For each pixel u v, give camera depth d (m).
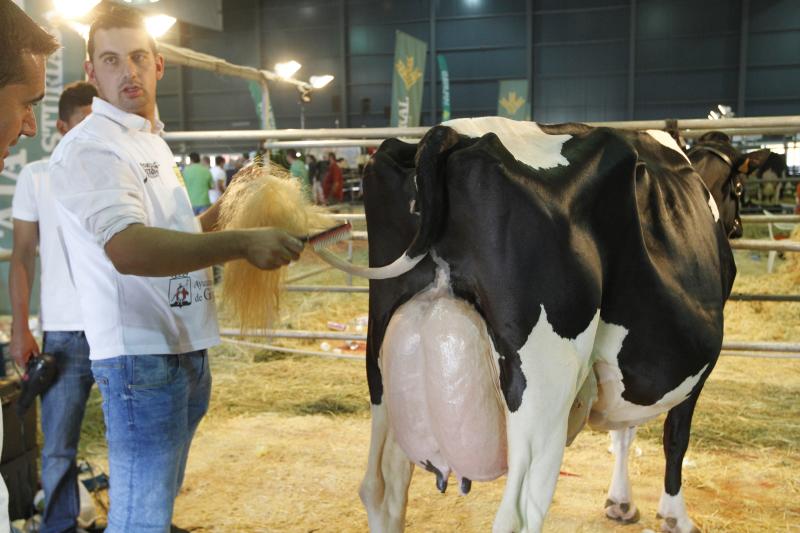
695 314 2.34
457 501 3.41
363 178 2.24
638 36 23.77
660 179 2.52
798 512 3.25
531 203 1.90
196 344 2.16
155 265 1.66
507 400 1.95
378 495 2.28
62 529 2.86
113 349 2.00
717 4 22.94
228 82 26.06
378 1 25.38
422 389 2.05
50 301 2.81
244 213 1.96
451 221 1.97
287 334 4.50
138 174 2.01
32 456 3.21
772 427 4.32
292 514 3.29
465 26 24.97
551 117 24.89
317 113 26.23
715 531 3.07
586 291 1.97
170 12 10.32
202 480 3.67
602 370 2.25
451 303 1.98
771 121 3.91
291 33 26.06
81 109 2.95
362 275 1.90
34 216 2.88
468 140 2.00
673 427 2.89
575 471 3.73
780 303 7.60
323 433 4.35
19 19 0.95
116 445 2.05
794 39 22.44
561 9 24.30
